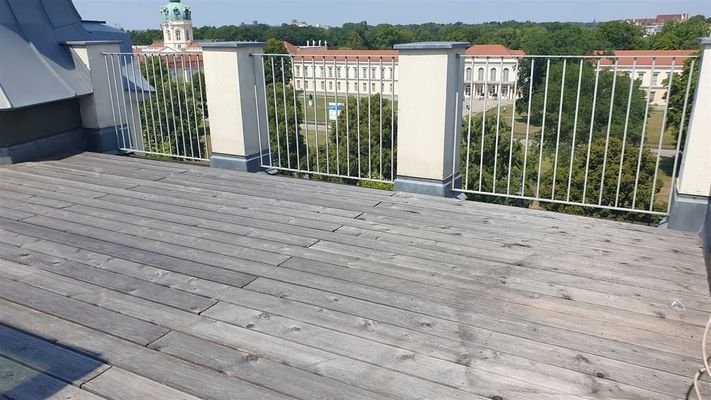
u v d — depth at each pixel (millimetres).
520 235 3104
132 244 3061
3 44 4848
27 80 4848
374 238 3092
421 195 3895
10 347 2031
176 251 2951
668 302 2305
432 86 3656
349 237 3113
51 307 2342
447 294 2406
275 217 3488
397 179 4039
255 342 2053
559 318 2191
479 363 1903
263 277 2611
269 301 2371
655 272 2600
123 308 2326
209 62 4613
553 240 3023
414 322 2176
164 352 1995
